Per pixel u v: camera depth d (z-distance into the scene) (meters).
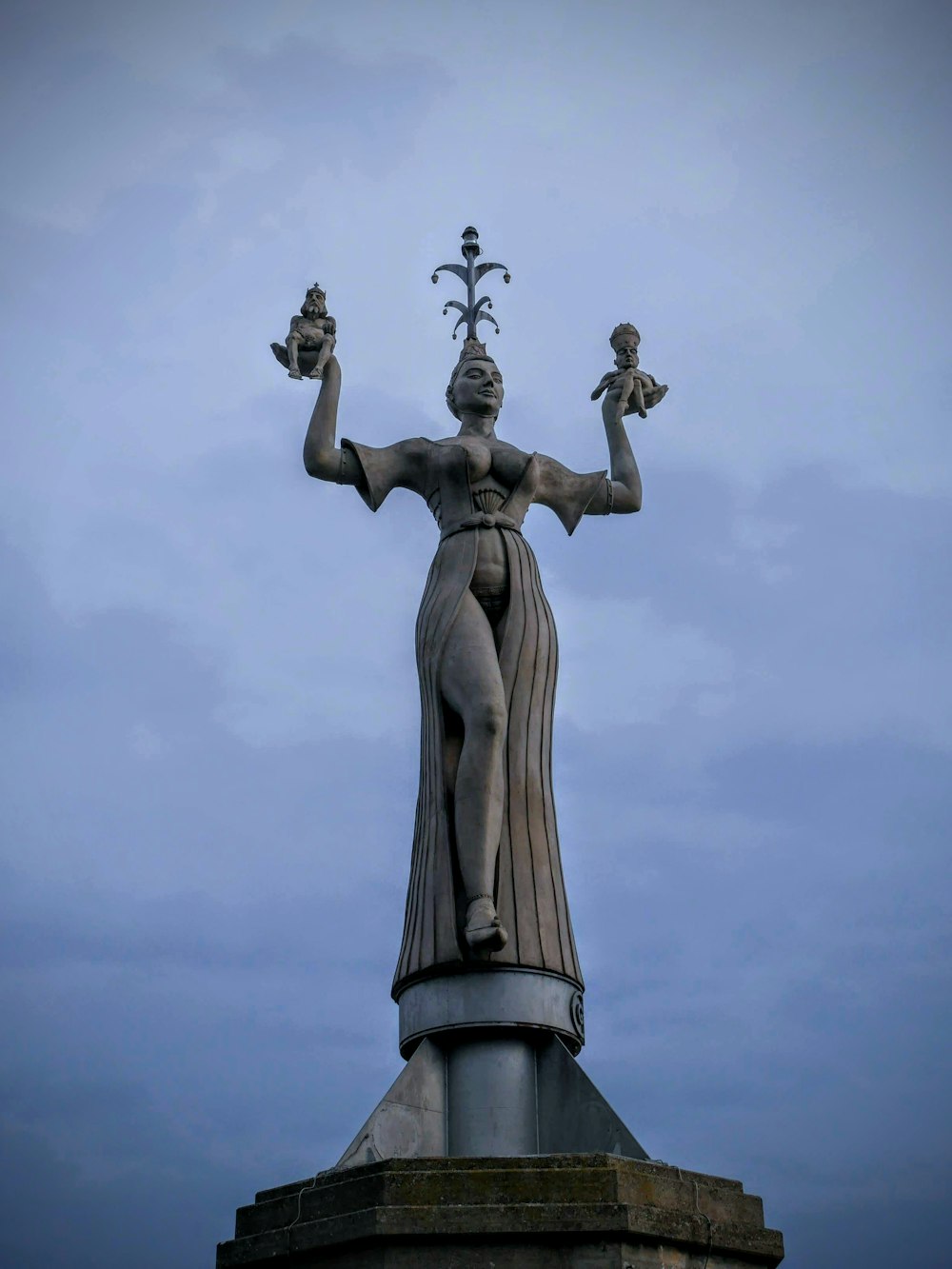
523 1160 13.85
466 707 16.66
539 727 17.16
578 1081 15.53
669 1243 13.73
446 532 18.03
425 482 18.36
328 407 18.12
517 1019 15.72
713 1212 14.43
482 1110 15.56
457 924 15.98
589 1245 13.39
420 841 16.83
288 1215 14.37
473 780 16.36
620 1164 13.91
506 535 17.86
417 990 16.14
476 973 15.88
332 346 18.28
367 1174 13.91
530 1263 13.34
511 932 16.00
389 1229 13.37
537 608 17.59
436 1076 15.71
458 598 17.33
